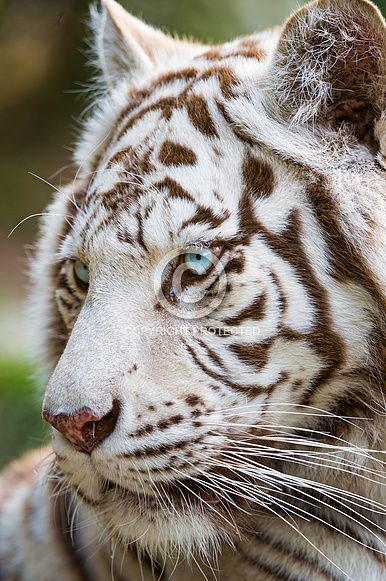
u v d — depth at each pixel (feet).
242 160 18.90
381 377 19.07
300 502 20.17
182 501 18.95
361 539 20.03
